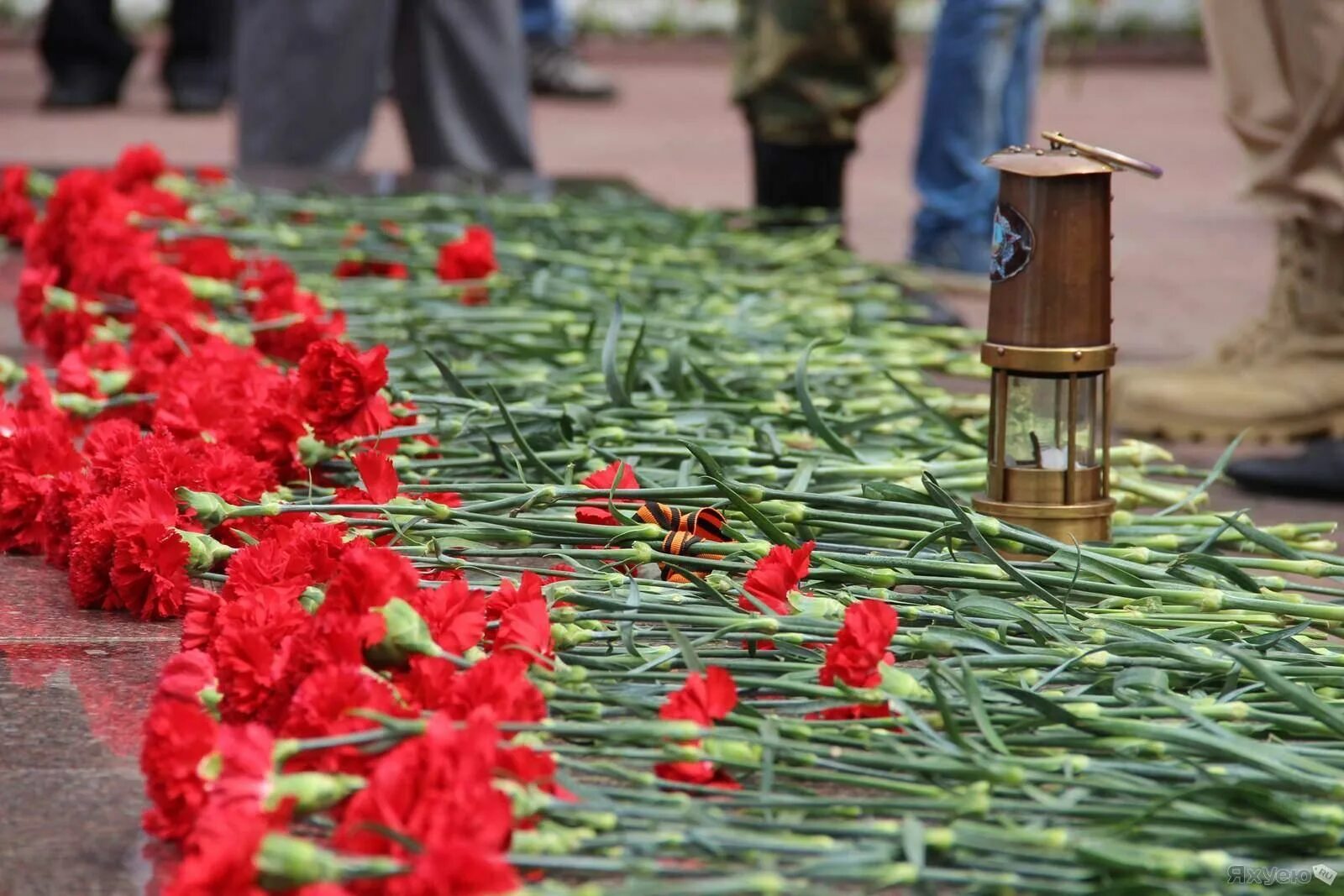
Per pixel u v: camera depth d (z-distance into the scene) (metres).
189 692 2.09
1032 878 1.92
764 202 7.05
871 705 2.20
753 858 1.88
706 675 2.25
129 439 3.09
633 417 3.57
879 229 9.53
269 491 3.12
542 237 6.11
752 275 5.97
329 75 8.05
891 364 4.41
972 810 1.94
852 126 6.93
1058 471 3.06
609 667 2.39
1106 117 15.98
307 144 8.15
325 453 3.12
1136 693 2.30
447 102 8.60
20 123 13.71
